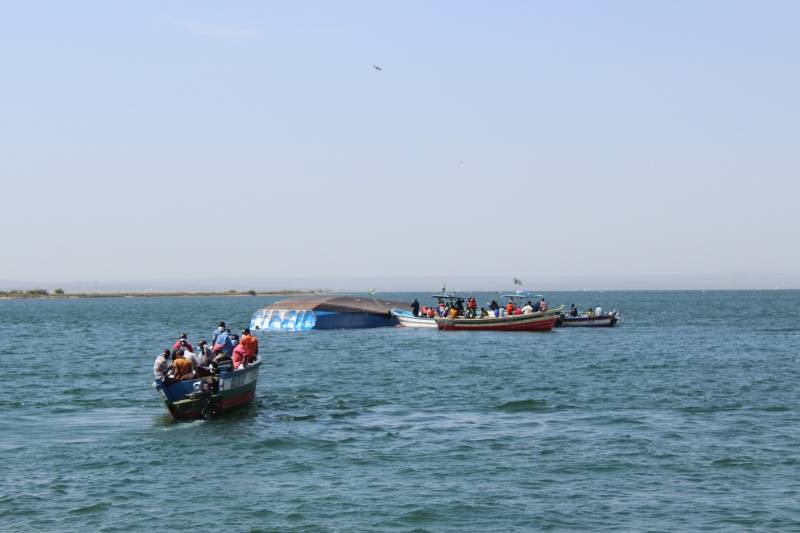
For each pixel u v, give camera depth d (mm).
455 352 65625
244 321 131500
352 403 39188
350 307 97438
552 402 39156
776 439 30266
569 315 99938
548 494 23609
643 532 20625
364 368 54219
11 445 29641
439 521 21500
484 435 31312
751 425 33000
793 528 20797
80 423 33875
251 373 37000
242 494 23766
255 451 28766
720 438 30484
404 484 24672
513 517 21719
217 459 27656
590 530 20797
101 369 54438
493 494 23625
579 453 28219
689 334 87875
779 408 37094
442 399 40406
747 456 27609
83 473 25922
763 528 20812
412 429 32562
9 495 23578
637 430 32062
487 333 87000
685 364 56344
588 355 63000
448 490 24031
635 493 23641
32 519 21672
